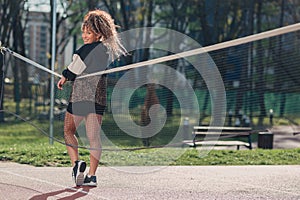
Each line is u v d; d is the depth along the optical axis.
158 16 25.12
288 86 17.91
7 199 5.29
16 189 5.80
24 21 29.22
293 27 5.17
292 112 17.11
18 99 20.86
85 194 5.62
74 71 5.93
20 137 17.19
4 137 17.12
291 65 18.20
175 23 24.50
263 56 18.62
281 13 23.11
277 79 18.19
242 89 17.81
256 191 6.11
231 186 6.39
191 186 6.30
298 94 17.64
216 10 23.14
